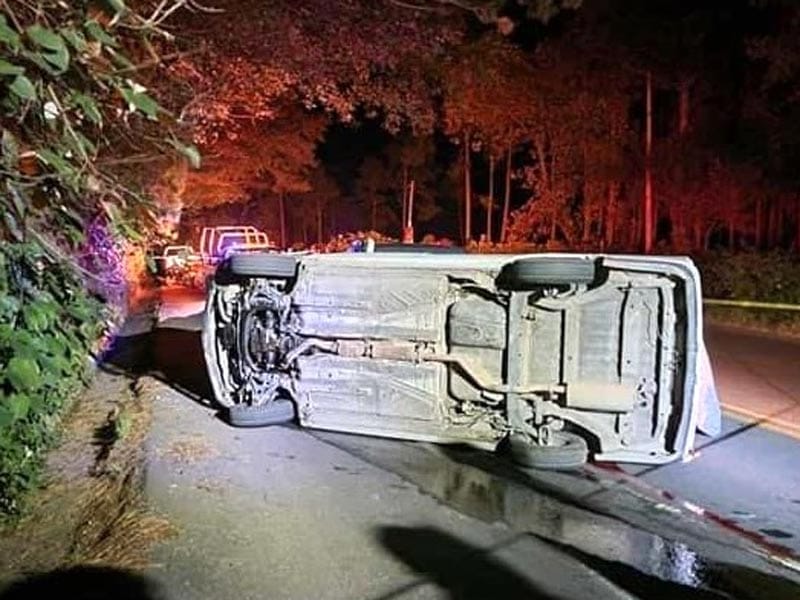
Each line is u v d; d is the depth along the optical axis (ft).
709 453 19.93
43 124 8.93
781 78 48.73
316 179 147.84
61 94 8.88
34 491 16.05
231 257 22.34
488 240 103.91
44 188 10.09
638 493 17.08
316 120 103.45
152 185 21.16
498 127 90.12
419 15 38.65
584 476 18.15
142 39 11.21
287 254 22.70
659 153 65.77
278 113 88.48
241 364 22.56
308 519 14.58
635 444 18.22
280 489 16.34
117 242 30.07
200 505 15.12
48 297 13.02
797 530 15.16
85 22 8.16
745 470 18.62
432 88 56.80
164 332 40.83
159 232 26.96
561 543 14.20
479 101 83.15
